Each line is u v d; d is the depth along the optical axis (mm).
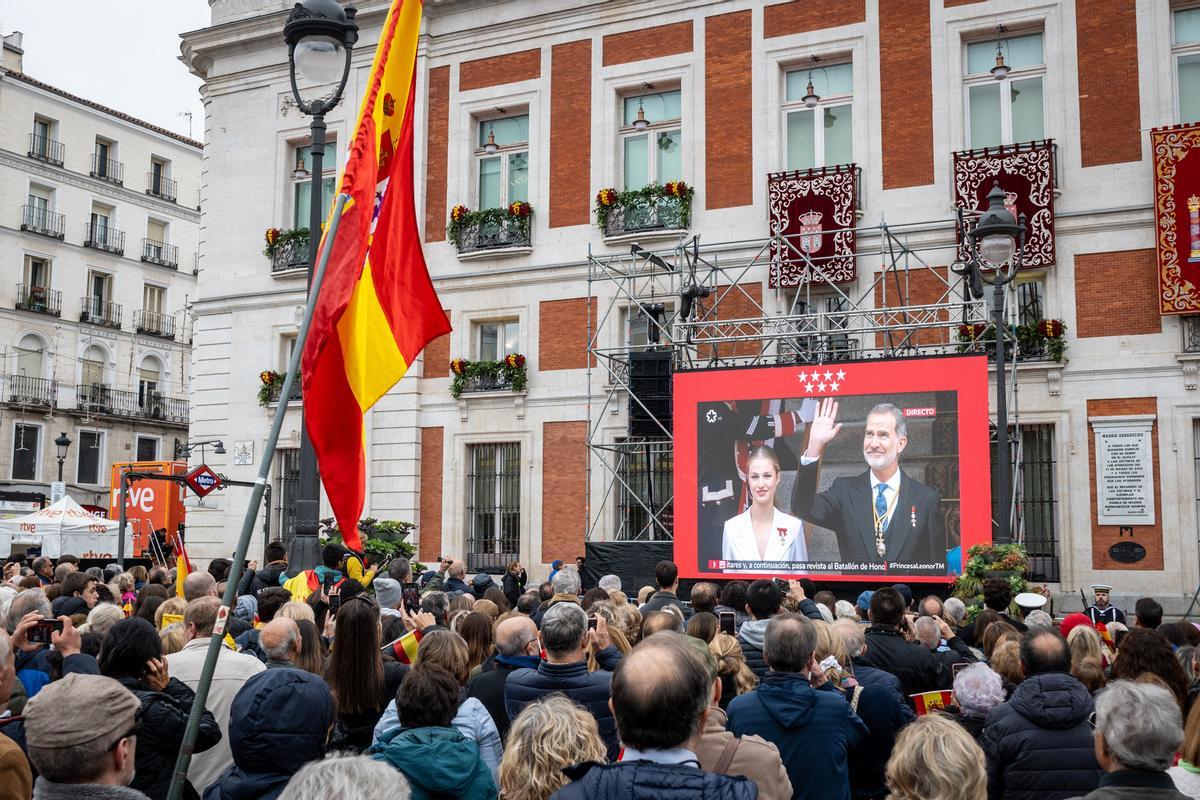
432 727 4363
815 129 21641
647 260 21766
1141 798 3508
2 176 41438
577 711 4348
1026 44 20203
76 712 3178
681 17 22594
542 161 23625
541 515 22766
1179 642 7758
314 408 7828
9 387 41281
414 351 8406
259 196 26578
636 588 19156
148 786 4637
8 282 41562
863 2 21094
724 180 21875
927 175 20312
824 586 18078
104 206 45625
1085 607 16328
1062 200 19281
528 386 23188
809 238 20734
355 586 8977
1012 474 18734
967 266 17031
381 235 8328
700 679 3209
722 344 21422
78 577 9633
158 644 5062
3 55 42000
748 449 18609
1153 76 18859
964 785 3570
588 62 23391
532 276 23344
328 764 2562
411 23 8469
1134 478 18297
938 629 8172
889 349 18844
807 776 4863
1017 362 19062
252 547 25547
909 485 17469
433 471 23984
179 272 48562
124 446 45281
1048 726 4922
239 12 26844
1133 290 18688
